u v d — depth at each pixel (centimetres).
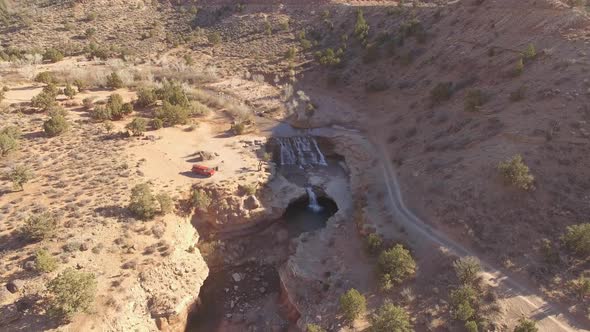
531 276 3716
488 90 6003
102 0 14125
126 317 3722
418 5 9556
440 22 8294
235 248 5238
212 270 4978
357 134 7181
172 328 4066
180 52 11338
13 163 5453
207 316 4475
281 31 11444
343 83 8794
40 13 13500
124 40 12050
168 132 6881
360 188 5794
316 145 7231
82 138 6359
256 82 9494
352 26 10281
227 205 5288
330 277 4403
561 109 4850
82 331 3469
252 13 12544
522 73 5753
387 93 7869
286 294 4512
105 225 4459
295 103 8356
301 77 9444
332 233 5138
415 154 5872
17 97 7744
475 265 3778
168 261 4275
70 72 9188
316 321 3947
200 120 7638
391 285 3962
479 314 3497
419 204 4934
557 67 5434
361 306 3741
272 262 5103
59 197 4841
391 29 9250
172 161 5978
